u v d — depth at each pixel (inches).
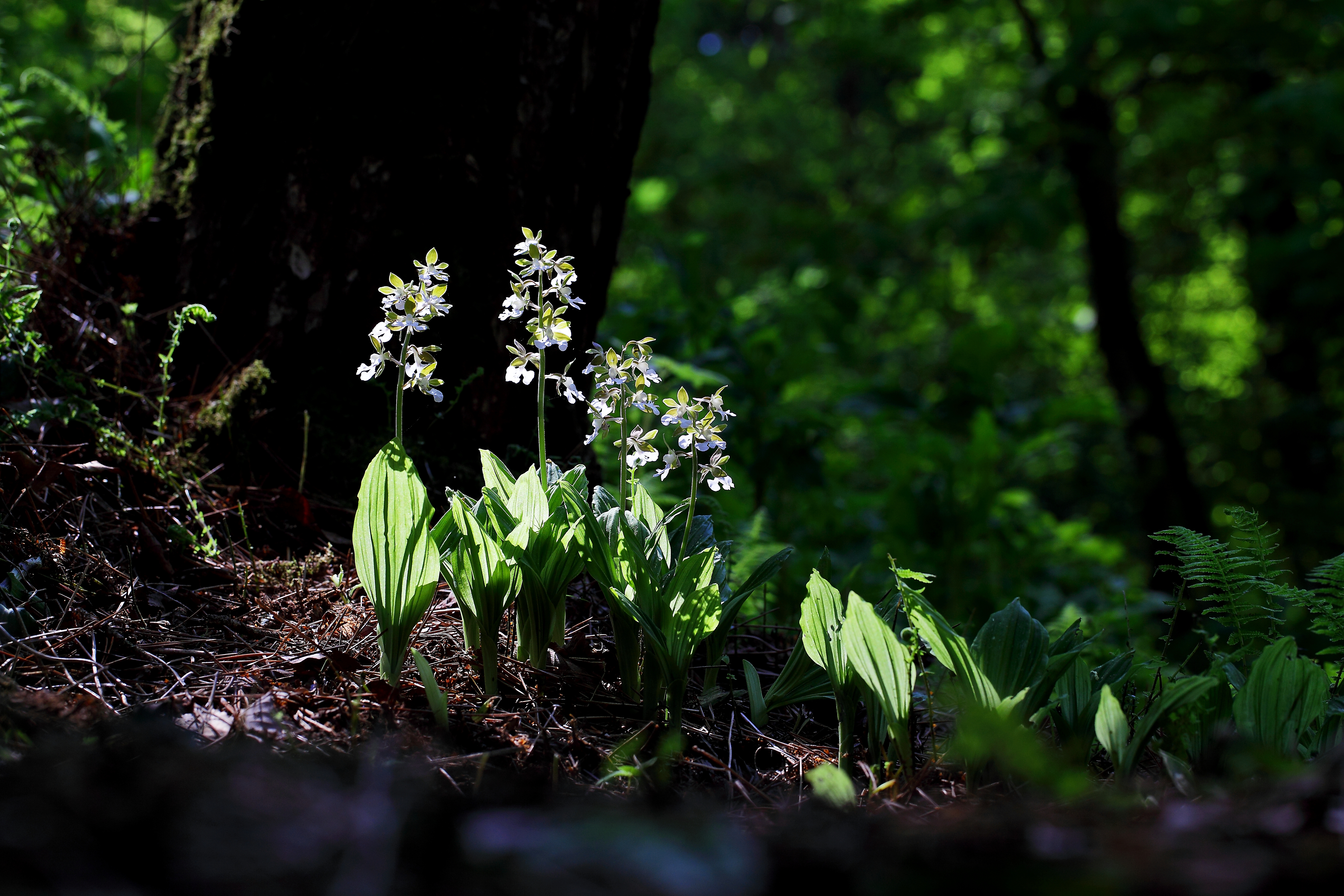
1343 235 359.6
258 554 110.0
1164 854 45.8
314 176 124.4
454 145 125.6
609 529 91.4
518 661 94.8
